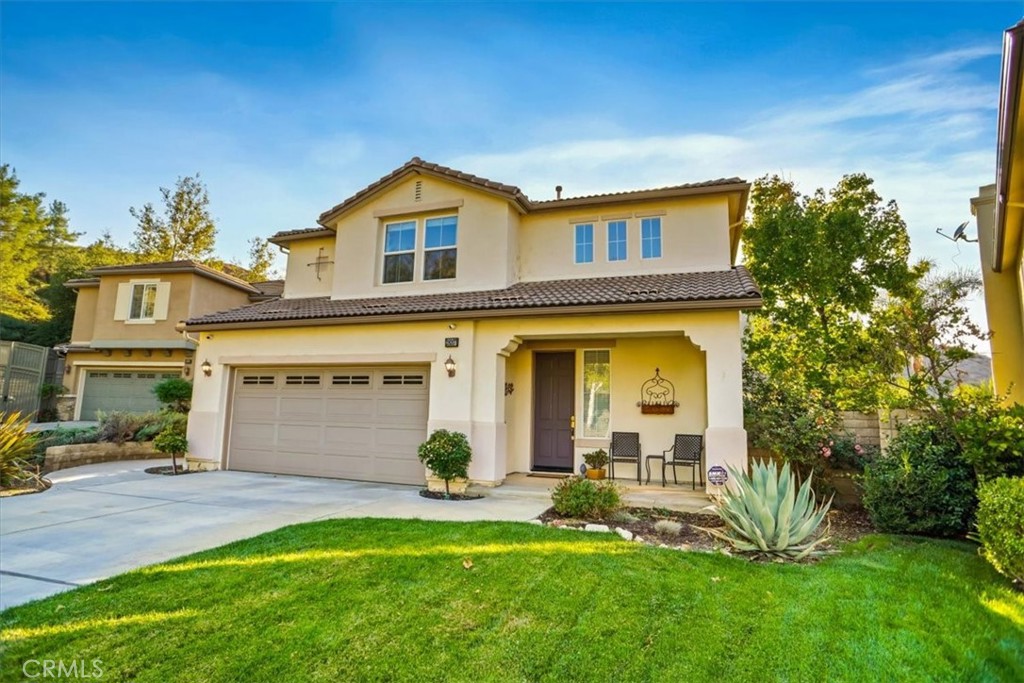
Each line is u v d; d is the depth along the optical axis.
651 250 12.20
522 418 12.09
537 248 12.90
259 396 12.57
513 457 11.96
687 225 11.98
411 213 13.10
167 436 12.13
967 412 7.18
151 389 20.44
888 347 8.59
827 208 16.44
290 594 4.67
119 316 20.80
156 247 33.59
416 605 4.44
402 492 10.06
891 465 7.36
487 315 10.21
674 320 9.34
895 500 7.01
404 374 11.34
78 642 3.82
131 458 14.09
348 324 11.49
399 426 11.21
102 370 21.42
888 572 5.29
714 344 9.10
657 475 11.07
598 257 12.44
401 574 5.15
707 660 3.59
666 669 3.49
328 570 5.26
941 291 8.76
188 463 12.68
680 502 8.78
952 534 6.80
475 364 10.55
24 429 10.80
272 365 12.39
